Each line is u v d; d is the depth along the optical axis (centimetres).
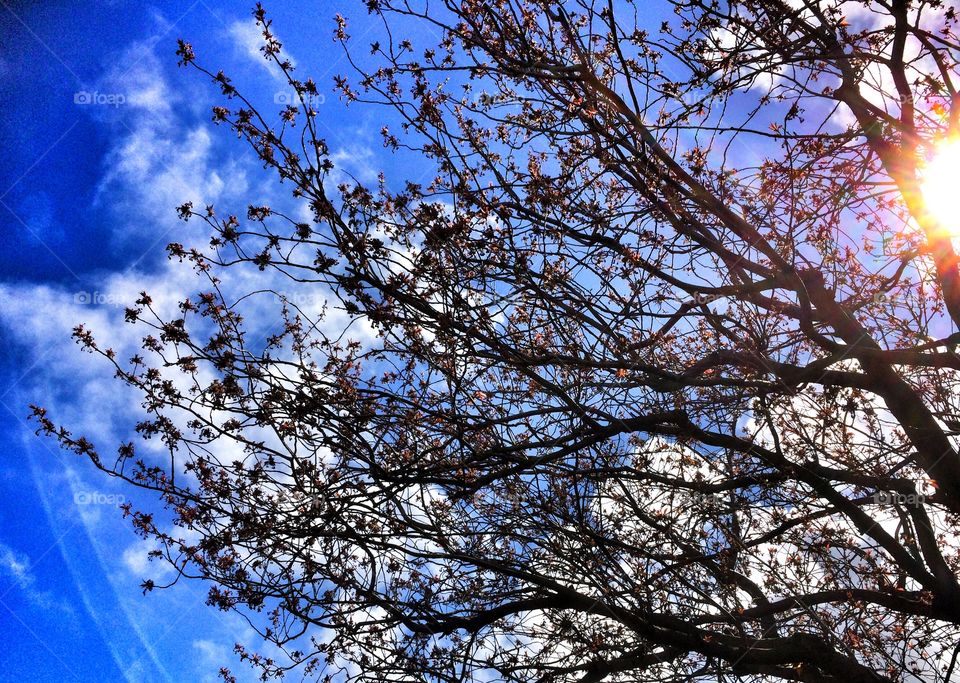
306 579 580
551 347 621
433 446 607
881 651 636
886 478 608
